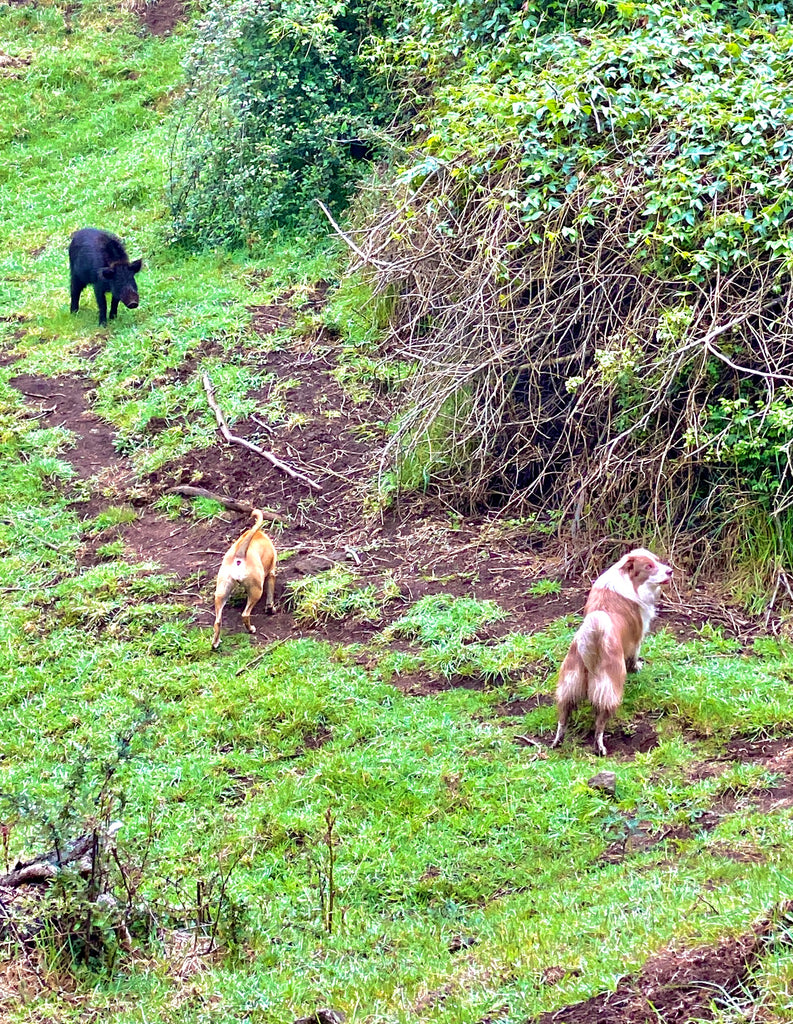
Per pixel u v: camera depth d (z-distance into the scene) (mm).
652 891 5156
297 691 8156
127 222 17578
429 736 7484
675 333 8891
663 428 9242
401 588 9328
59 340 14539
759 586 8508
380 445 11492
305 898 6109
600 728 7074
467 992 4527
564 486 9742
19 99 21547
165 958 5301
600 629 7047
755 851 5617
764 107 9477
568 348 10281
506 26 12734
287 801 7016
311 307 14047
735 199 9234
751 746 6926
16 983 5027
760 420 8711
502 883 6145
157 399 12766
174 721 8094
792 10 11859
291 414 12117
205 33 17250
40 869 5582
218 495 11109
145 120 20891
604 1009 4074
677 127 9766
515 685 7953
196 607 9617
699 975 4117
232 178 16109
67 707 8453
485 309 10328
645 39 10602
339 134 15805
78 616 9586
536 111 10281
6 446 12242
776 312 9062
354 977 5031
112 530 10922
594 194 9664
